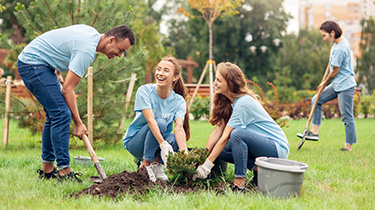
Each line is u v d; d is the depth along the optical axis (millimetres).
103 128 6523
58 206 2666
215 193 3059
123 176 3238
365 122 12438
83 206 2658
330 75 5980
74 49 3318
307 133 6176
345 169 4246
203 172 3291
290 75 37938
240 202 2865
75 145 6477
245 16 32656
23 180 3365
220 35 32062
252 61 32781
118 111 6445
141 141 3568
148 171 3379
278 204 2715
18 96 6695
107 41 3414
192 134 8859
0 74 6246
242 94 3453
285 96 23578
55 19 6340
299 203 2797
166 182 3428
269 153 3338
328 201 2910
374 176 3893
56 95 3324
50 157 3531
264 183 3033
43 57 3340
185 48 39250
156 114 3609
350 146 5930
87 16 6406
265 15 32938
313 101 6246
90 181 3463
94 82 6477
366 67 25031
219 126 3689
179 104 3660
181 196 2922
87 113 6406
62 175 3404
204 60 32375
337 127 10398
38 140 7070
